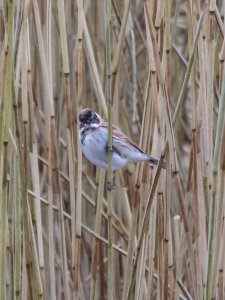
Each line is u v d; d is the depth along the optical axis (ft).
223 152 20.77
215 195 21.02
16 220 22.54
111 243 22.26
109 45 20.75
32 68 30.83
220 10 29.19
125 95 33.83
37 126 32.58
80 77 24.66
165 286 23.57
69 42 31.14
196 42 20.83
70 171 24.25
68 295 25.36
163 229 23.63
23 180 22.21
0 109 20.76
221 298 22.66
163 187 23.76
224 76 19.86
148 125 23.94
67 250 30.07
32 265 24.14
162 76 20.92
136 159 24.18
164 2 21.80
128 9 23.04
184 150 37.76
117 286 31.17
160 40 23.17
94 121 26.32
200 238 23.39
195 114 23.32
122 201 28.40
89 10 31.89
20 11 22.62
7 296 26.27
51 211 24.81
